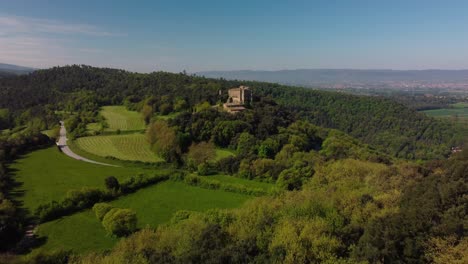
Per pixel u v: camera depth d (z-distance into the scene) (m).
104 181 86.88
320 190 68.00
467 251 34.72
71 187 83.56
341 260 36.84
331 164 90.44
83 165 104.75
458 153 70.12
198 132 121.81
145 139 130.75
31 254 46.91
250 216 51.03
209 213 55.81
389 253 37.16
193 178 88.62
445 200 43.59
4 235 55.19
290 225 43.22
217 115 132.88
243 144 113.06
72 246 55.69
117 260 41.06
